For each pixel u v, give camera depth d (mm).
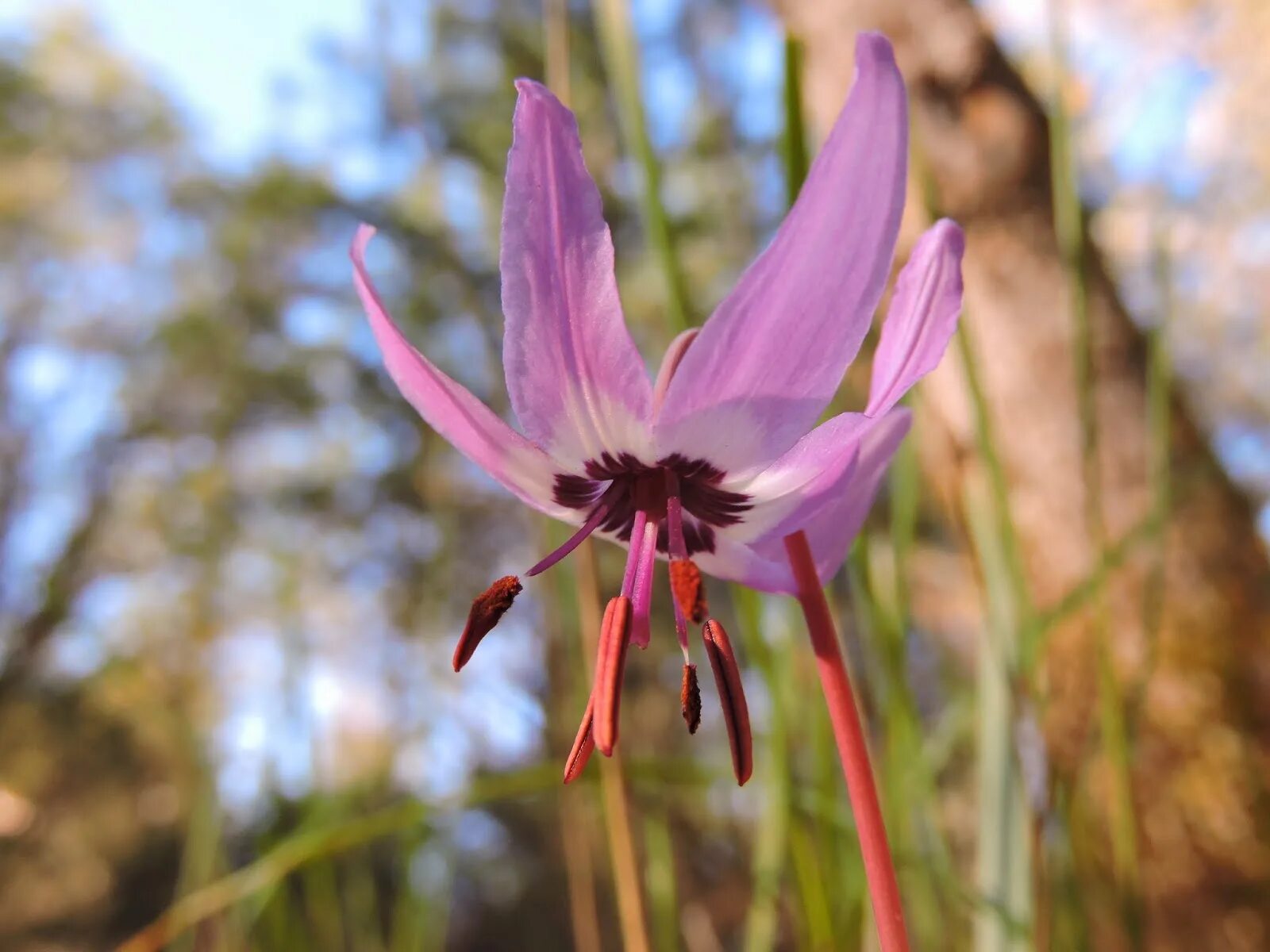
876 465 121
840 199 101
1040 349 331
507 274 111
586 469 122
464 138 1362
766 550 122
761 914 180
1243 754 281
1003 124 339
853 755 108
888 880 104
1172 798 289
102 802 1345
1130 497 314
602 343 113
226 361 1627
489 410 118
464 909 1169
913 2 344
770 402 109
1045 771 159
